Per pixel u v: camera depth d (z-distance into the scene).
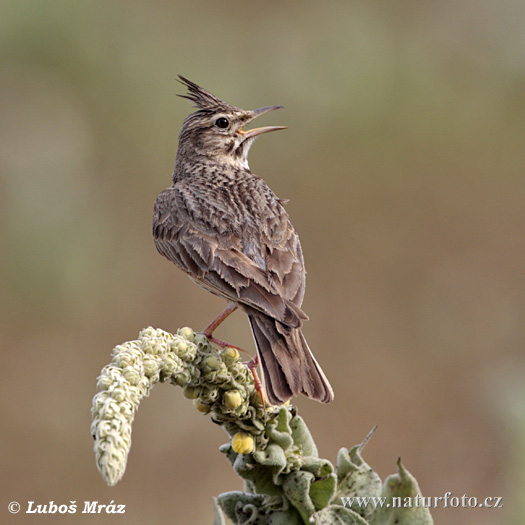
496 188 16.28
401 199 16.02
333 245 15.64
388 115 16.25
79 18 15.24
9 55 14.88
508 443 7.70
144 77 15.46
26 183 14.47
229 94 15.84
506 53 16.98
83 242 14.08
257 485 4.65
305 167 15.95
